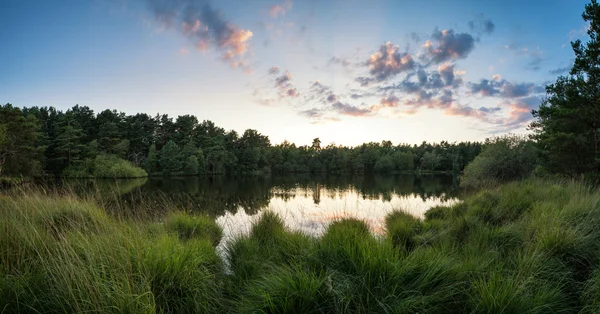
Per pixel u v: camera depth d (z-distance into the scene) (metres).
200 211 10.92
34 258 3.28
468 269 3.33
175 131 81.50
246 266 4.16
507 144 21.98
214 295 3.35
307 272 3.14
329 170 105.25
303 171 104.69
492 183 13.70
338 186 35.41
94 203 6.54
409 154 102.56
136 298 2.45
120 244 3.43
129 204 7.23
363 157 101.50
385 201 17.47
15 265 3.15
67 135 45.06
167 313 2.90
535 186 10.14
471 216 6.75
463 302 2.85
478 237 5.04
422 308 2.62
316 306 2.65
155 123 79.44
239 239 5.61
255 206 14.55
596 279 3.10
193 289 3.15
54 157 44.22
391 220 8.77
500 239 4.89
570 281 3.42
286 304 2.58
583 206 5.31
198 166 68.88
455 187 27.77
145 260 3.13
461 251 4.50
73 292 2.56
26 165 29.80
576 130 10.84
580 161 11.15
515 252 4.21
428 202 16.44
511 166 20.77
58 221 4.80
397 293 2.82
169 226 6.93
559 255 3.79
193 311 3.01
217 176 68.75
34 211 4.82
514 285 2.86
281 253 4.71
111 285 2.61
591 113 9.98
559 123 11.30
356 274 3.04
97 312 2.38
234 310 2.98
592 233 4.19
